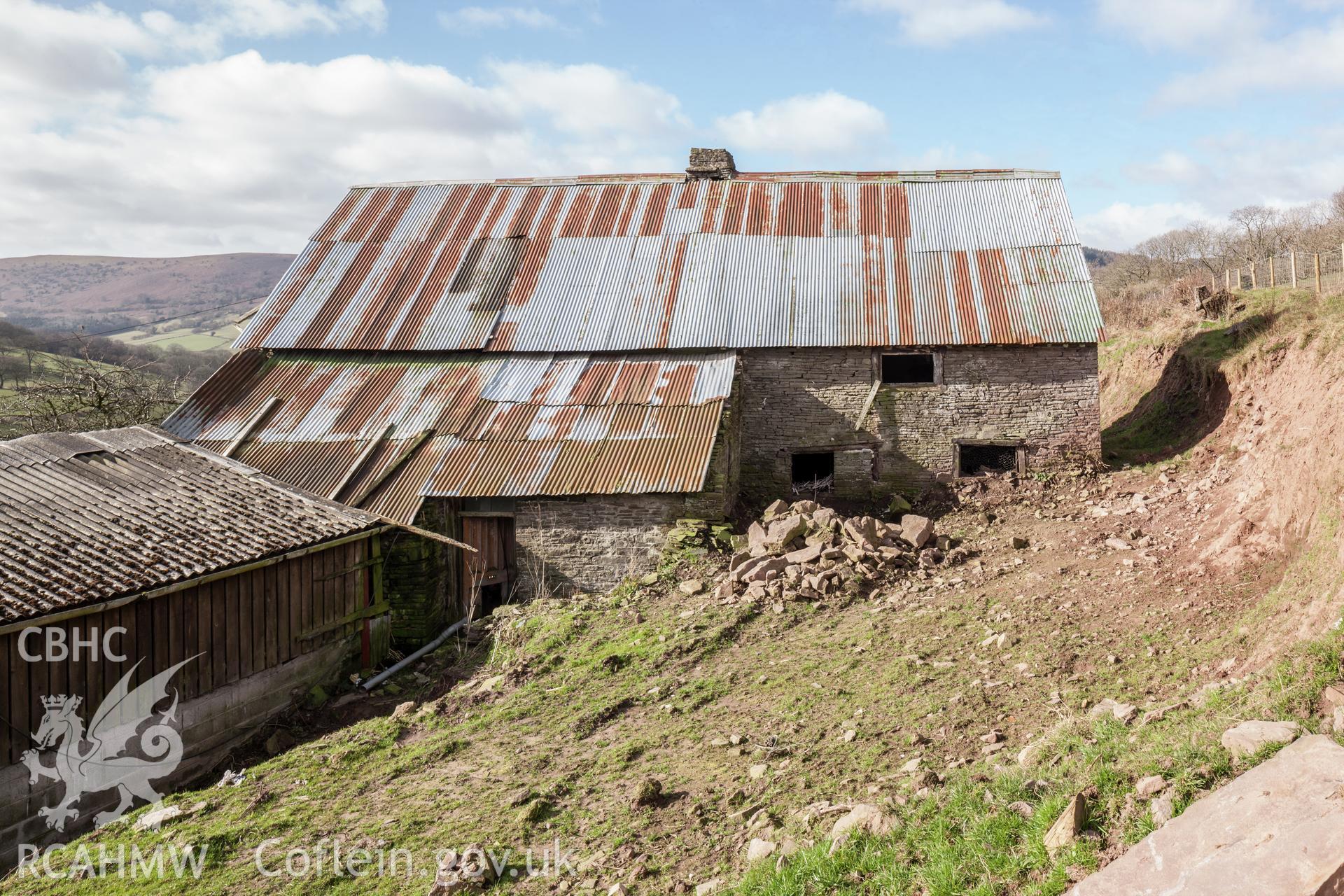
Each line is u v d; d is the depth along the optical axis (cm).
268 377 2377
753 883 766
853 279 2434
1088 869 625
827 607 1577
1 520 1371
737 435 2262
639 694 1312
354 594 1709
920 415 2303
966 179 2691
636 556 1931
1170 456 2283
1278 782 617
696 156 2914
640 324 2392
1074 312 2258
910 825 780
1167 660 1088
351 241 2744
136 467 1698
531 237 2688
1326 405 1344
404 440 2109
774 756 1048
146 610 1310
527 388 2236
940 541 1828
